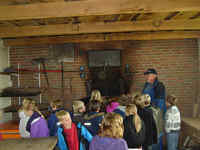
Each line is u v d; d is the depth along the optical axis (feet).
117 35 13.67
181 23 11.25
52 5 8.01
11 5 8.08
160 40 14.97
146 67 15.01
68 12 7.98
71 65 15.19
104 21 11.21
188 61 14.85
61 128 6.44
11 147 5.35
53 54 15.11
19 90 13.37
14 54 15.08
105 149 5.03
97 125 6.72
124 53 15.11
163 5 7.75
